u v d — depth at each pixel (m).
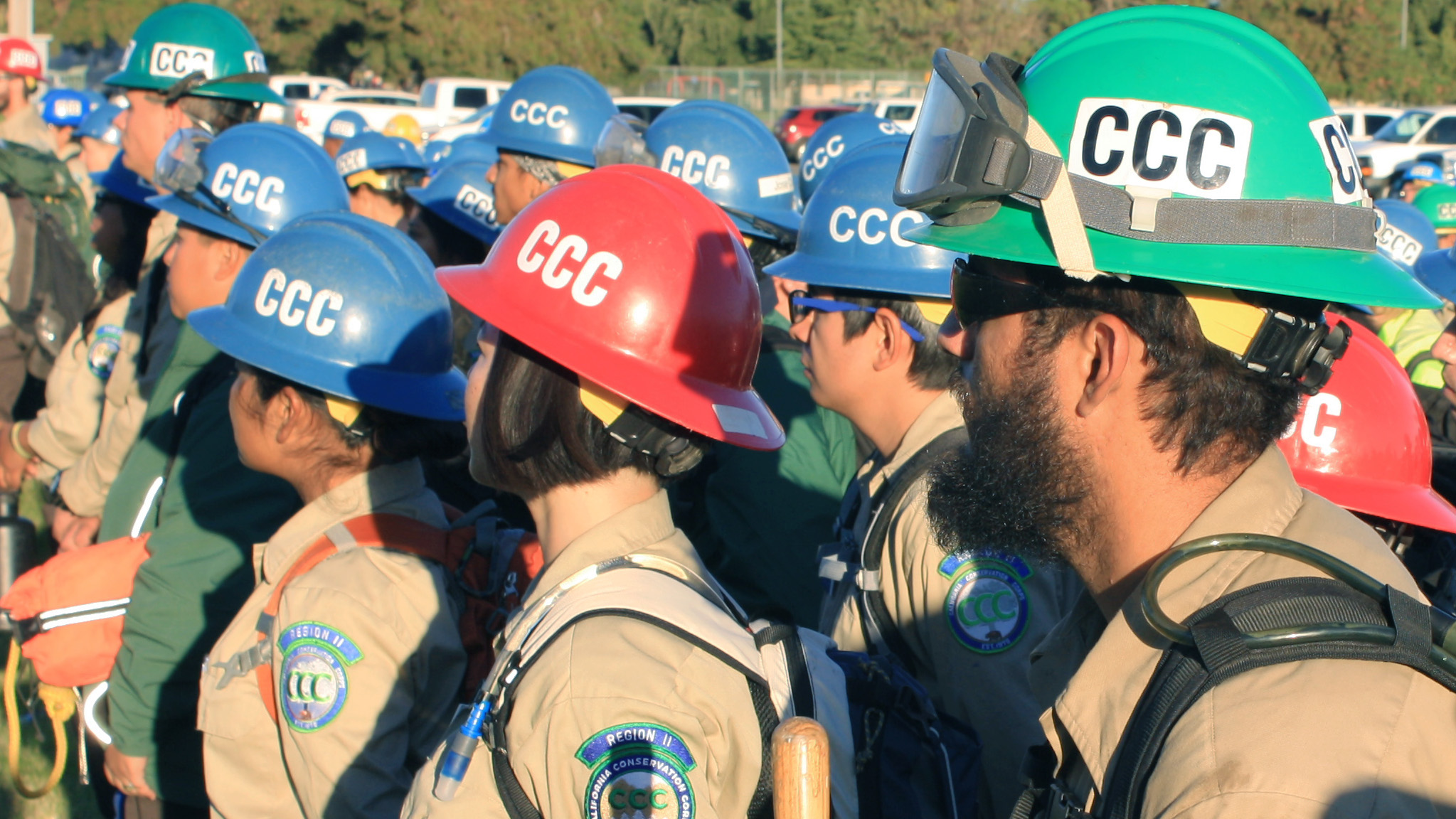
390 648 2.11
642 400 1.61
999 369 1.41
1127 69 1.34
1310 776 1.03
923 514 2.35
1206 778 1.06
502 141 5.66
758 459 3.36
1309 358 1.30
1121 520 1.34
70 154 10.48
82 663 2.94
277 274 2.41
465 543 2.36
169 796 2.91
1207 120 1.30
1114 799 1.17
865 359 2.67
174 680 2.86
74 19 41.47
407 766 2.21
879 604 2.45
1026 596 2.28
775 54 56.16
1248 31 1.37
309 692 2.04
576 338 1.66
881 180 2.77
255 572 2.36
